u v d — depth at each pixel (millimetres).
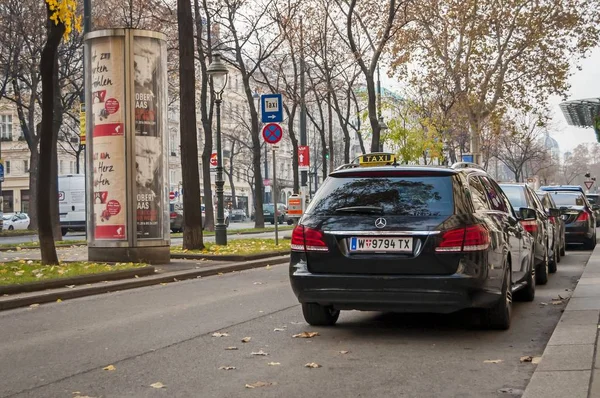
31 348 8102
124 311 10883
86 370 6898
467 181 8586
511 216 10297
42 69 15625
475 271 7891
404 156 46719
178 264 17672
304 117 36250
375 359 7203
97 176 17562
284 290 13172
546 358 6680
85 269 15094
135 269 14945
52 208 30516
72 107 48031
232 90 81062
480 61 41719
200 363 7105
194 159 20453
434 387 6074
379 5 37438
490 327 8758
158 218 17703
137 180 17453
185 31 20188
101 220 17516
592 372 6027
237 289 13516
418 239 7969
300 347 7844
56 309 11281
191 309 10906
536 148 91000
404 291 7926
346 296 8117
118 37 17422
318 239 8281
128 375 6652
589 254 21766
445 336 8422
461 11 40406
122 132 17422
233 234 37531
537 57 41125
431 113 46281
